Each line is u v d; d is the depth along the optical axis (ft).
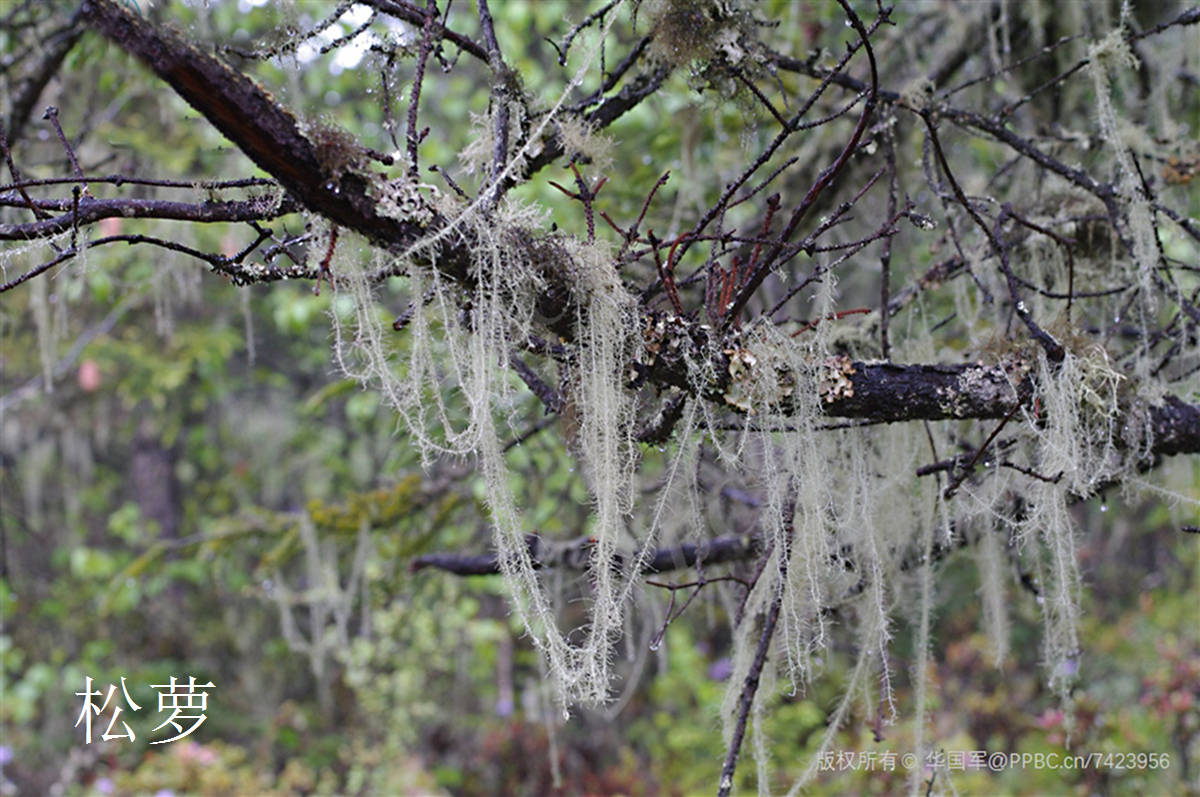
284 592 10.12
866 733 12.54
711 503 7.99
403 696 17.38
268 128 3.30
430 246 3.65
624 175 9.84
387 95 4.44
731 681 5.76
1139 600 17.01
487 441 4.03
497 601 18.66
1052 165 6.24
